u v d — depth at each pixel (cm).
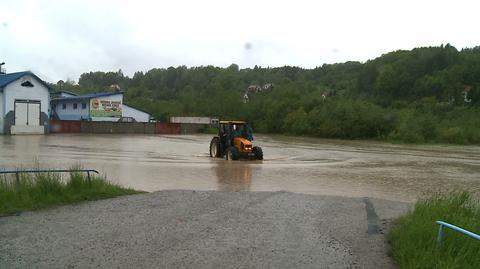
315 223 840
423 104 8569
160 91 12225
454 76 9388
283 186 1376
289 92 8112
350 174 1758
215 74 12719
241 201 1035
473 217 722
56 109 5859
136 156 2209
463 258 555
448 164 2353
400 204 1073
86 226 766
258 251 654
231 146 2202
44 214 847
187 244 677
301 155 2712
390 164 2267
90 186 1073
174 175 1542
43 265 574
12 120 3844
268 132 7481
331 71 13762
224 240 704
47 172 1055
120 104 5588
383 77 10094
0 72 4512
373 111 6012
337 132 5978
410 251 608
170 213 883
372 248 682
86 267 570
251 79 13600
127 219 823
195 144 3334
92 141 3338
